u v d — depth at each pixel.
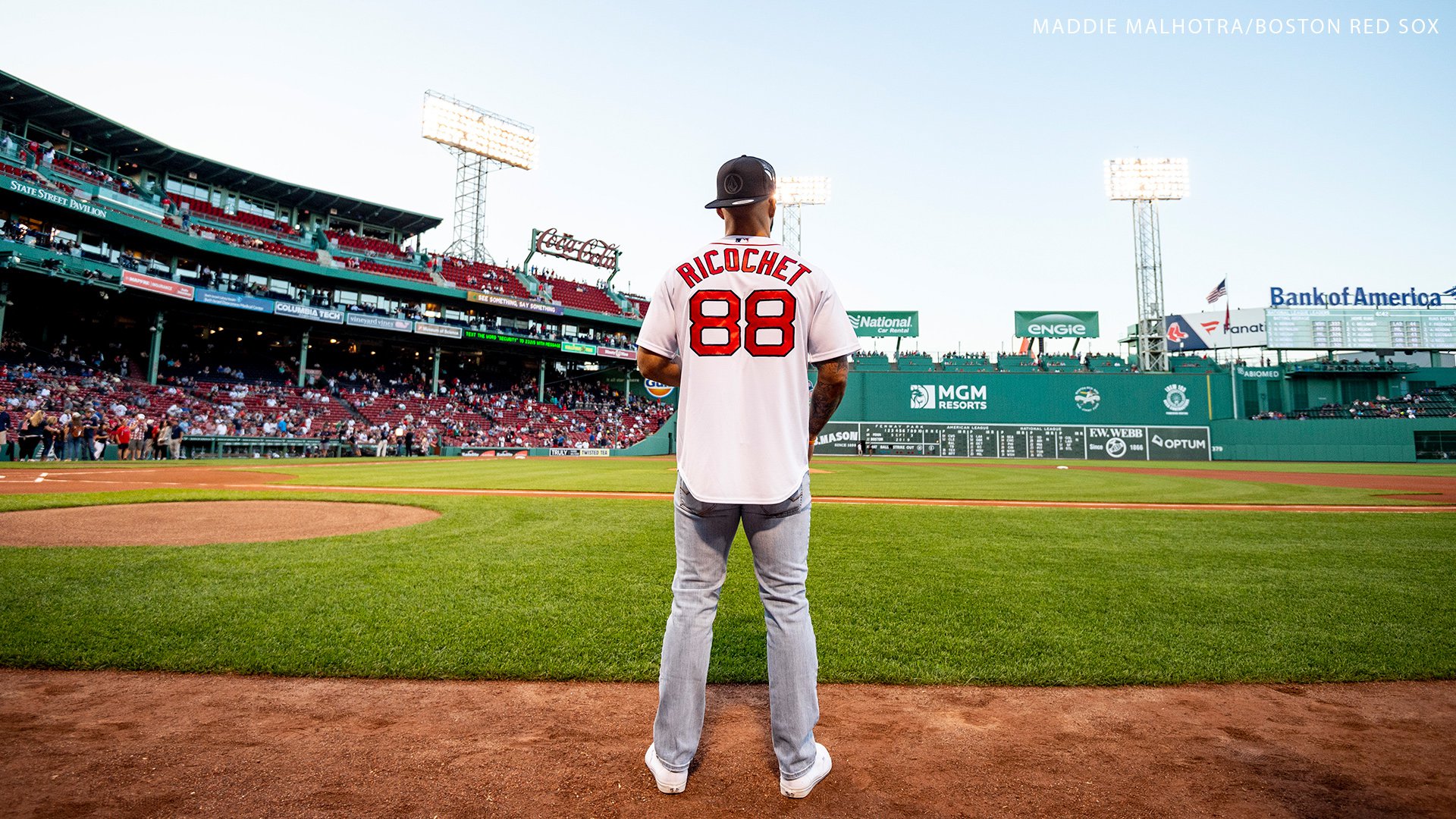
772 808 1.82
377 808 1.80
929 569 5.09
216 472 16.75
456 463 25.48
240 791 1.88
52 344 29.86
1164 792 1.91
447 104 45.69
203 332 34.97
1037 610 3.87
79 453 22.27
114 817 1.73
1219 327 47.41
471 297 40.00
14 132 31.33
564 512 8.59
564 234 51.97
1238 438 40.25
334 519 7.82
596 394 49.44
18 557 5.21
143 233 29.56
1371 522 8.06
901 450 41.81
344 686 2.72
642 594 4.20
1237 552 5.85
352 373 38.78
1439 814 1.79
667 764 1.88
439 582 4.47
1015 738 2.28
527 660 3.00
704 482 1.91
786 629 1.92
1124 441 41.12
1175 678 2.84
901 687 2.77
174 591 4.16
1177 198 41.91
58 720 2.36
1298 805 1.84
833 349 1.99
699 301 1.99
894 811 1.81
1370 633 3.45
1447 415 41.12
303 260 35.88
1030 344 48.38
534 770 2.03
